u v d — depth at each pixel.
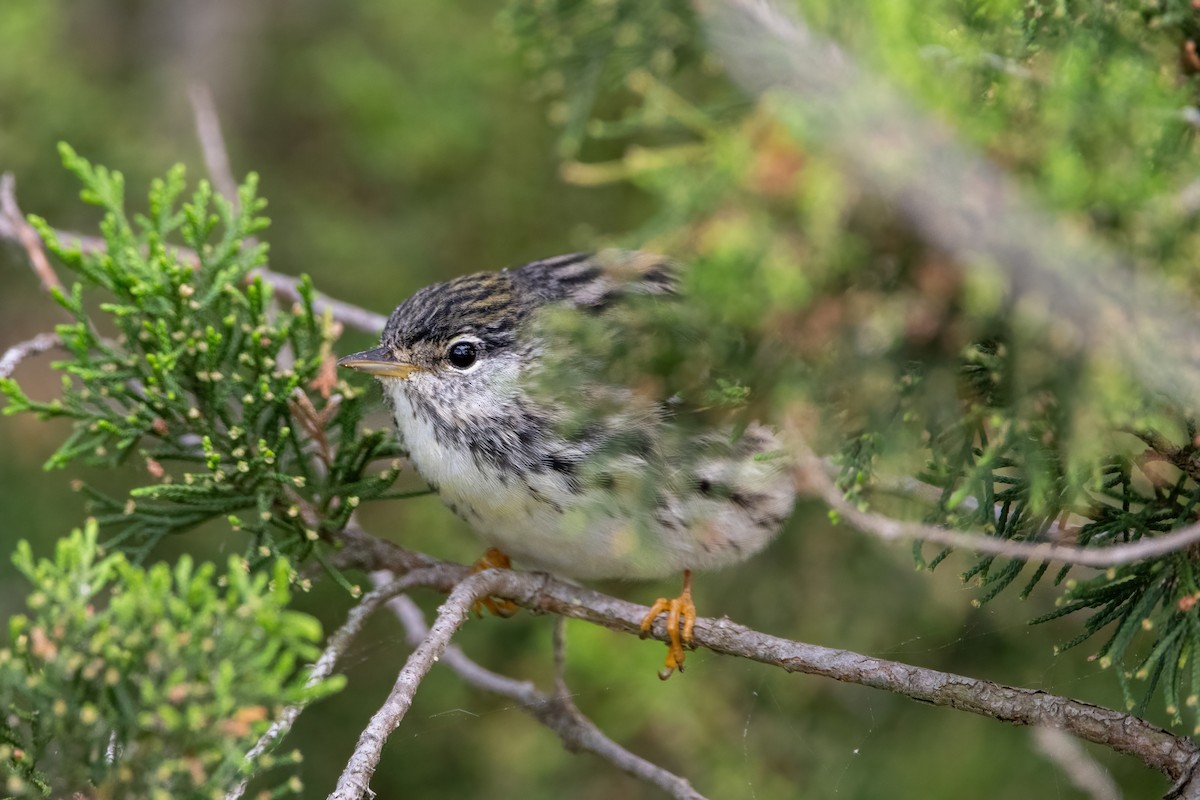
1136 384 5.06
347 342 13.39
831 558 11.64
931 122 4.76
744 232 4.75
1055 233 4.77
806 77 5.01
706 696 11.75
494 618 12.51
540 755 12.27
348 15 14.81
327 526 8.02
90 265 7.73
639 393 5.92
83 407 7.84
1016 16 5.49
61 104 13.34
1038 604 10.74
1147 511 6.28
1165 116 5.06
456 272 14.03
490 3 14.00
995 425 5.34
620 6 9.40
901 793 11.02
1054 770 10.62
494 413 8.58
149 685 5.25
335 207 14.25
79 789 5.45
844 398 5.54
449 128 13.78
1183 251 4.89
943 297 4.98
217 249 7.94
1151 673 6.46
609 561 8.70
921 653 11.13
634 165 4.98
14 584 12.54
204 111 11.16
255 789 12.31
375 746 6.34
